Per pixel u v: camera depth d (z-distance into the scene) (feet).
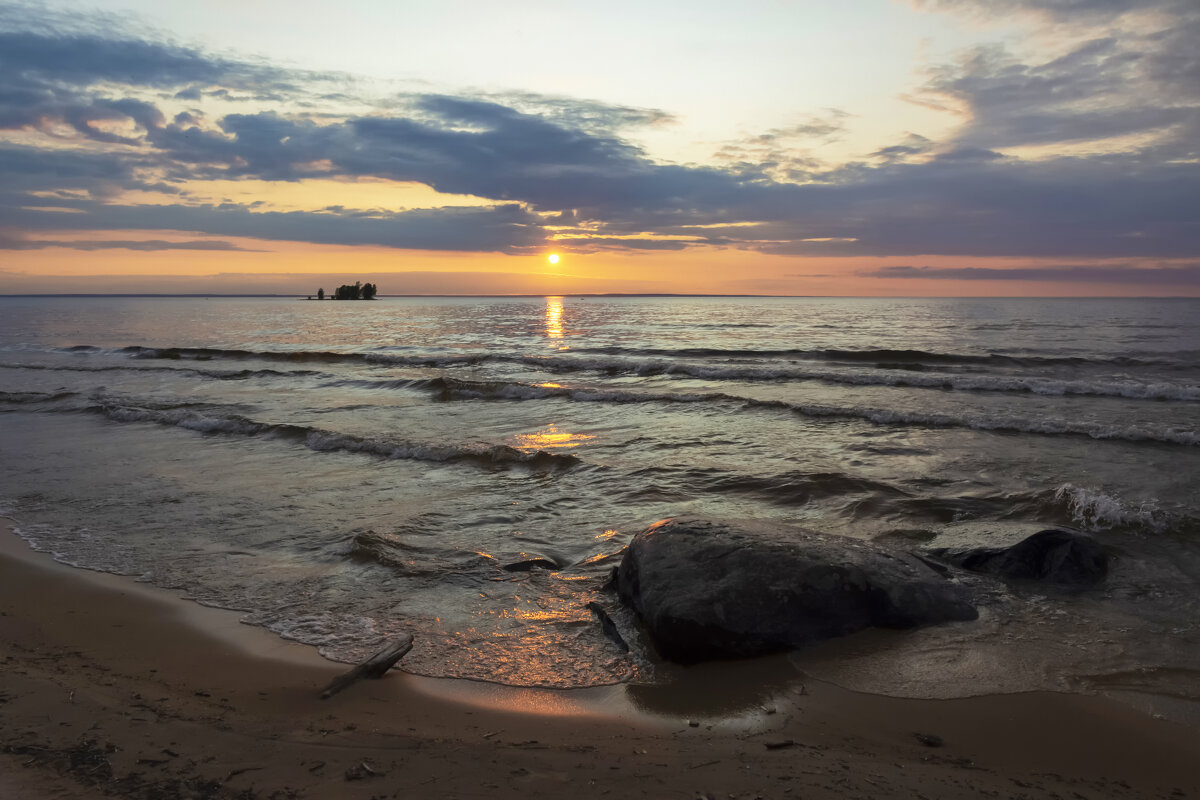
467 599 19.49
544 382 68.18
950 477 31.45
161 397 60.54
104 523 26.89
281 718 12.83
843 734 12.46
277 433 43.86
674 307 364.99
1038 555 20.25
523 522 26.55
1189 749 11.83
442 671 15.38
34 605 19.36
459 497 29.94
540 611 18.67
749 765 11.14
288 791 9.96
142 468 35.70
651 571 17.66
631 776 10.64
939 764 11.34
